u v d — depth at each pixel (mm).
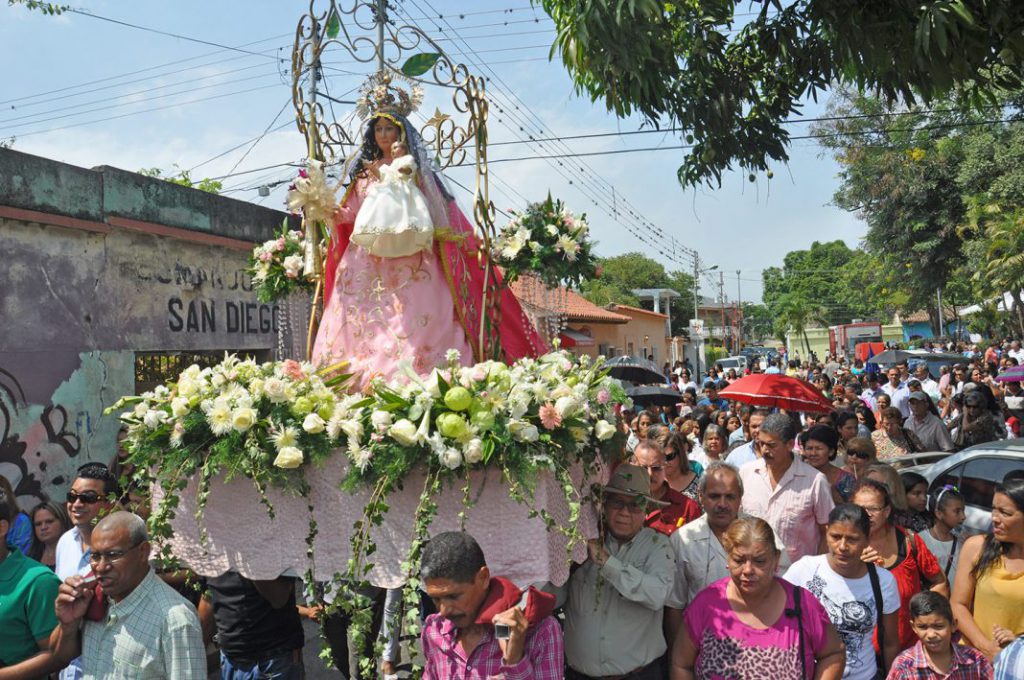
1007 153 24203
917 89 6734
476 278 4945
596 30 6199
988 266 26547
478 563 3086
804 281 82750
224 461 3705
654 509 4957
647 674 4020
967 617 4461
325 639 3857
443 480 3562
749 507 5562
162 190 8750
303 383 3869
